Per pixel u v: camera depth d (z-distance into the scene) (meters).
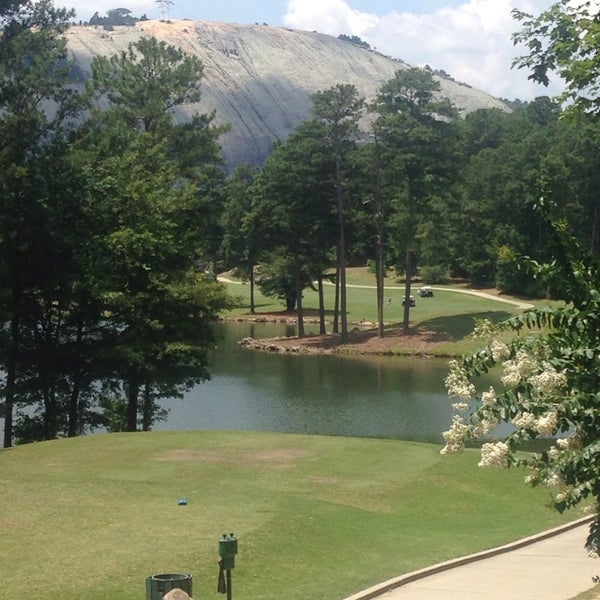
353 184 70.75
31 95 34.06
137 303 33.34
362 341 69.81
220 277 125.75
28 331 34.66
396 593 14.09
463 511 19.88
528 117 117.00
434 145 69.62
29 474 21.34
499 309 76.56
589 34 13.67
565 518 19.73
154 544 15.32
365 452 24.58
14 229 31.92
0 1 34.12
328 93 69.75
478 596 13.77
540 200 9.40
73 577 13.58
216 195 67.00
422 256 93.06
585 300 8.93
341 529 17.36
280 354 67.12
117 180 34.72
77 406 36.53
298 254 76.44
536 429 8.20
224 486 20.27
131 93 44.97
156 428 38.09
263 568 14.77
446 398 46.31
